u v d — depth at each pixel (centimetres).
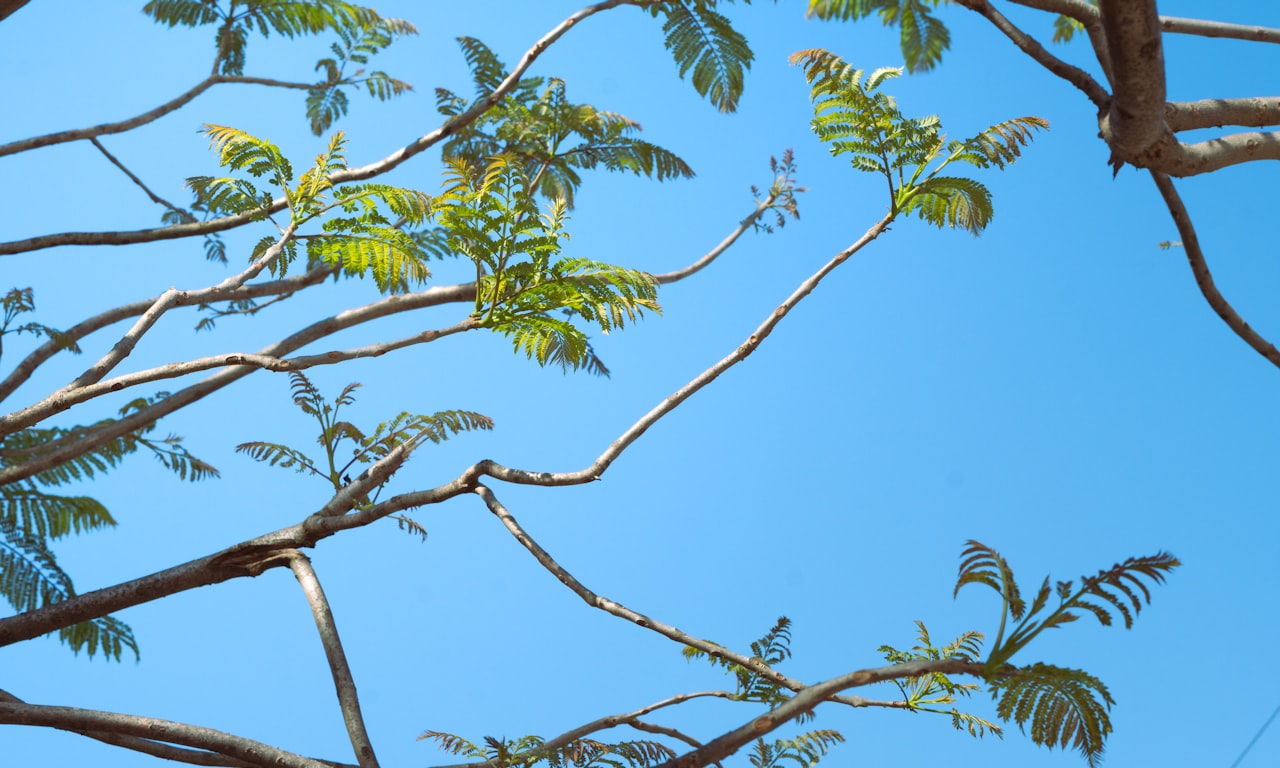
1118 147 215
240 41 549
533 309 263
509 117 509
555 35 390
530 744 258
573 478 249
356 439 287
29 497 439
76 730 236
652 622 232
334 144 287
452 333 267
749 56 477
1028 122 267
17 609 393
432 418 287
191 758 252
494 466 255
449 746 277
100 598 260
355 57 577
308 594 249
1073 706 148
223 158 279
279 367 264
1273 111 221
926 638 262
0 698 243
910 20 469
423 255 399
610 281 263
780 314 260
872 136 270
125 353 271
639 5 427
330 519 265
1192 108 221
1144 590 144
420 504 258
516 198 254
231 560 264
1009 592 150
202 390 388
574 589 238
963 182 265
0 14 290
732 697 275
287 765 218
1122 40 188
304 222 286
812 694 155
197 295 280
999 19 225
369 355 270
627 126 518
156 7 535
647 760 247
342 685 228
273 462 283
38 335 363
